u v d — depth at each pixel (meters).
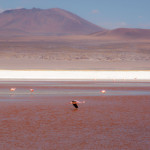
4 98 74.56
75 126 46.25
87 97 78.31
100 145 37.62
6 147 36.69
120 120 50.47
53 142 38.62
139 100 73.31
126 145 37.72
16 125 46.28
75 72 161.50
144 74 163.38
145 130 44.38
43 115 53.72
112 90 95.06
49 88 97.94
